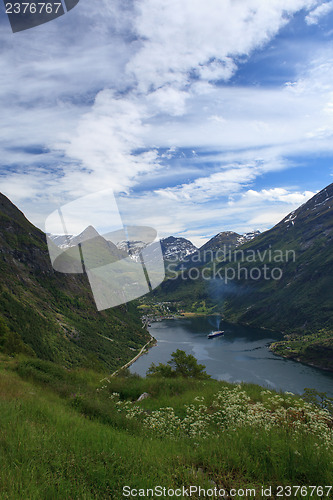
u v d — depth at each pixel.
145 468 3.93
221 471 3.91
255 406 7.21
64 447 4.44
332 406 7.82
